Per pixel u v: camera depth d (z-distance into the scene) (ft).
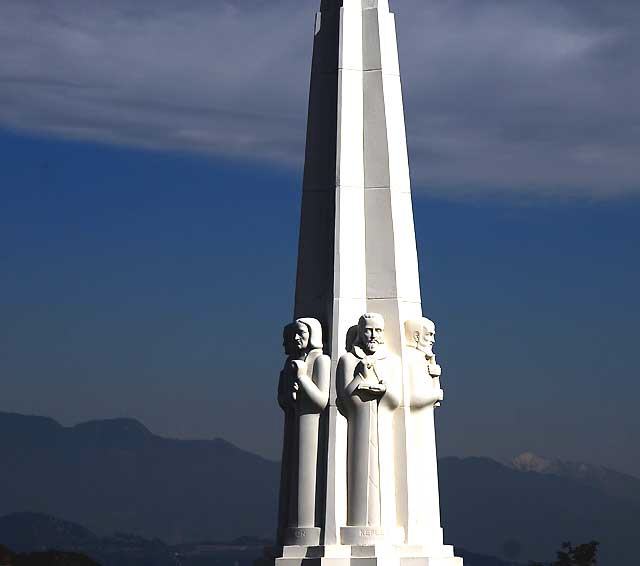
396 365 114.83
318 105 121.49
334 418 113.19
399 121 120.06
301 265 119.34
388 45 121.08
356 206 117.60
